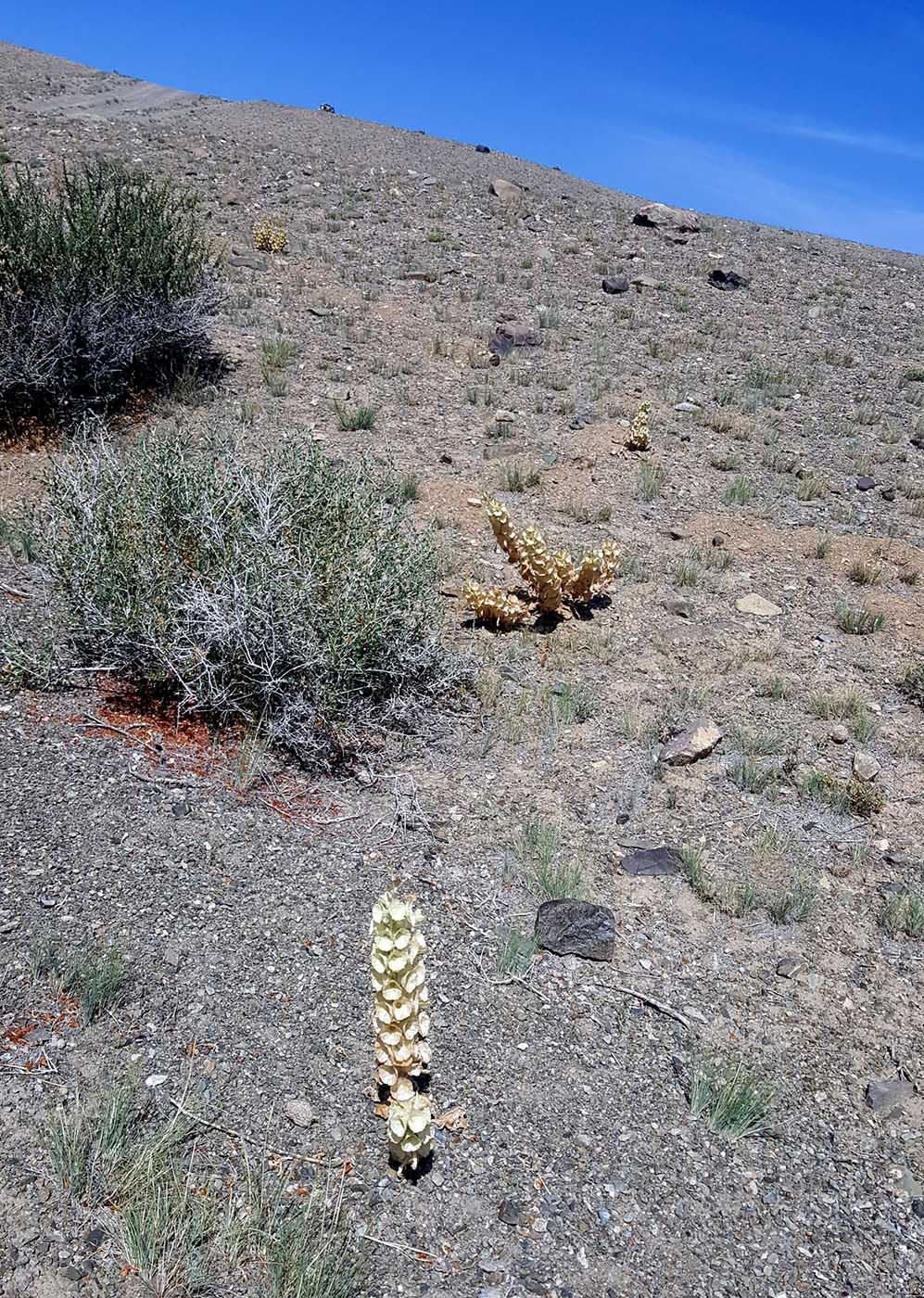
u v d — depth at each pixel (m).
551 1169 3.10
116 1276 2.60
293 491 5.54
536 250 16.92
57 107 25.55
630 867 4.51
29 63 33.00
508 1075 3.41
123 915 3.79
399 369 10.86
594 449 9.42
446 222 18.03
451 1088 3.33
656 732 5.49
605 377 11.27
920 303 16.42
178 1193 2.79
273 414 9.25
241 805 4.51
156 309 9.40
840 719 5.81
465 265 15.51
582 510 8.16
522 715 5.54
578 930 4.03
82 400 8.76
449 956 3.89
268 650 4.94
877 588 7.45
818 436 10.41
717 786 5.15
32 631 5.54
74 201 9.62
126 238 9.52
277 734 4.89
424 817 4.64
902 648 6.64
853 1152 3.34
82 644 5.27
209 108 28.23
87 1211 2.74
